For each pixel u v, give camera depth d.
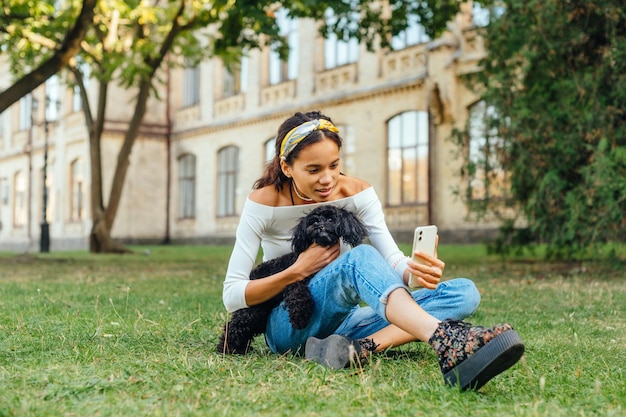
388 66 21.47
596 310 5.30
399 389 2.46
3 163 39.72
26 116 37.38
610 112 9.01
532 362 3.04
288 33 25.48
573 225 9.10
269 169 3.05
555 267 10.31
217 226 28.72
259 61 26.70
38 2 13.71
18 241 37.84
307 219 2.88
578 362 3.11
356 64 22.59
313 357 2.92
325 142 2.79
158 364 2.87
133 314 4.88
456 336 2.42
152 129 30.55
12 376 2.62
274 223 3.04
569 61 9.54
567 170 9.84
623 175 8.65
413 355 3.23
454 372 2.41
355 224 2.85
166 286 7.70
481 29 10.98
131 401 2.27
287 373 2.71
